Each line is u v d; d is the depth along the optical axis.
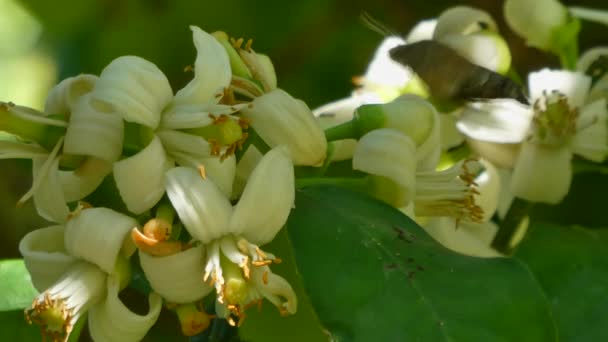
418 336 0.43
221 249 0.44
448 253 0.44
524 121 0.51
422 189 0.48
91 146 0.44
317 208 0.45
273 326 0.46
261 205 0.44
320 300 0.43
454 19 0.51
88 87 0.45
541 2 0.53
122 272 0.44
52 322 0.44
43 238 0.45
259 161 0.44
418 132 0.47
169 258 0.43
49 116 0.45
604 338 0.48
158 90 0.44
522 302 0.43
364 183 0.46
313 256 0.44
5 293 0.50
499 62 0.51
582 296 0.49
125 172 0.44
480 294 0.43
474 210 0.48
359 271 0.44
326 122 0.52
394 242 0.44
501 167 0.52
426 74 0.49
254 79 0.46
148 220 0.45
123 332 0.44
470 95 0.49
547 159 0.51
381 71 0.52
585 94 0.51
